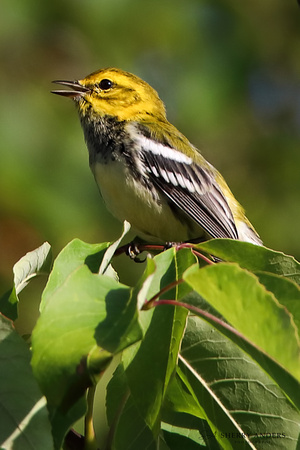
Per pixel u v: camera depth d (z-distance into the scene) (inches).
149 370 187.6
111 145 395.9
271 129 612.4
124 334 165.0
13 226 509.4
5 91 556.4
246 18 625.6
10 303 212.1
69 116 557.3
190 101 597.9
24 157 526.6
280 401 212.2
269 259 211.5
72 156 538.6
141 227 397.7
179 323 190.1
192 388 217.0
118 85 419.2
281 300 185.3
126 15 592.1
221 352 216.2
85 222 522.0
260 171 602.9
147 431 215.5
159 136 404.5
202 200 408.5
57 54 580.7
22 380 181.2
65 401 162.4
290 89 623.8
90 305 171.6
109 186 388.8
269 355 164.7
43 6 585.6
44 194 519.2
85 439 217.0
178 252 201.0
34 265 226.5
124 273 512.1
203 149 603.5
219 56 613.0
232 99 607.2
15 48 573.9
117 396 219.0
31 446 175.0
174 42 605.0
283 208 585.0
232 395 214.1
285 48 628.1
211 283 166.4
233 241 211.9
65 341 165.3
